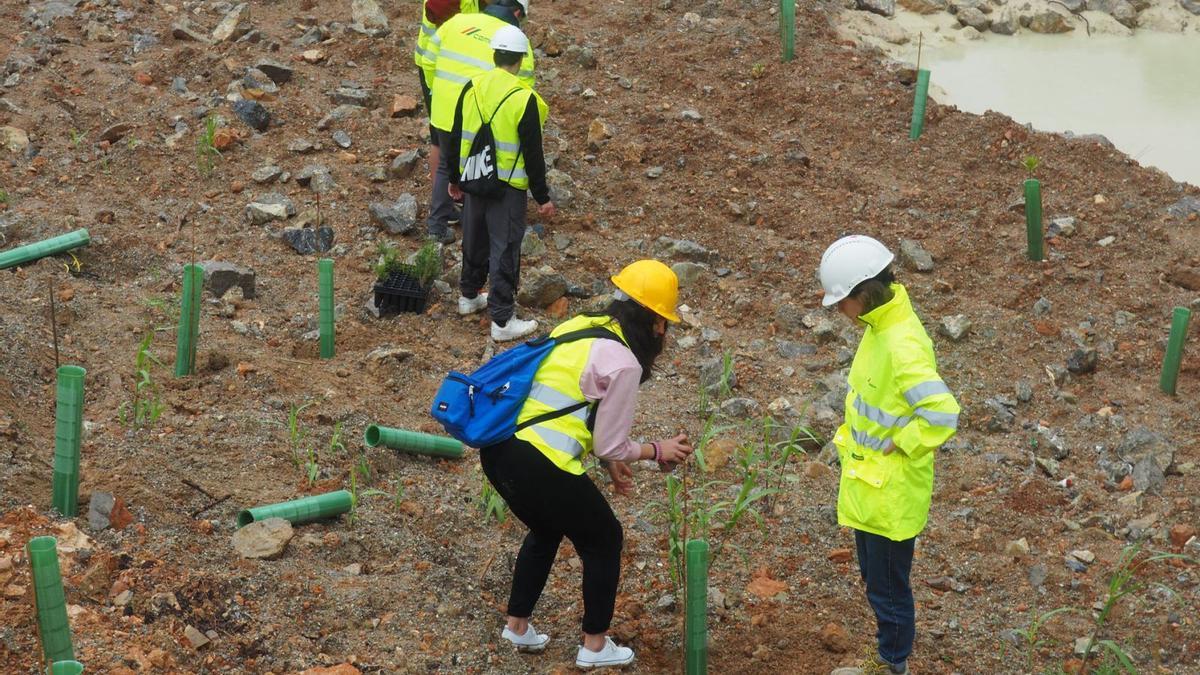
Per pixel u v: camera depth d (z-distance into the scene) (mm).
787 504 10781
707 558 7926
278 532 9062
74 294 12906
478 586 9250
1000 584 10055
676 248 15125
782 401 12453
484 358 12977
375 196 15836
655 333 7613
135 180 15812
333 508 9547
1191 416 12734
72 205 15102
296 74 18516
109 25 19938
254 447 10539
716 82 19625
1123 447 12016
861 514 7891
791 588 9695
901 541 7938
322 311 12484
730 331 13945
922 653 9094
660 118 18078
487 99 12180
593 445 7570
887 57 21797
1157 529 10797
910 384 7488
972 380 13125
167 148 16359
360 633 8359
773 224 16031
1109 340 14016
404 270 13812
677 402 12492
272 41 19578
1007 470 11609
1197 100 21641
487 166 12273
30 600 7691
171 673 7418
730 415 12234
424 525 9938
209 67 18359
